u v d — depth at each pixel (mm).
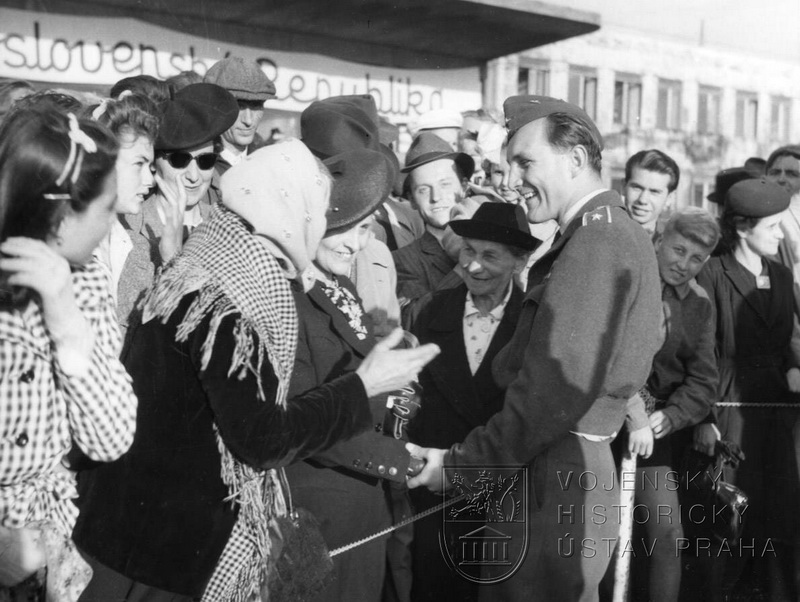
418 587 2740
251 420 1839
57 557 1841
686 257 3074
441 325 2875
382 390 2051
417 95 4336
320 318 2379
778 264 3691
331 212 2422
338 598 2402
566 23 4188
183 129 2727
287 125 4062
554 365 2277
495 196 3779
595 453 2418
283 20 3961
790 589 3451
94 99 2500
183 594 1921
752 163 4438
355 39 4125
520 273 3021
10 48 3615
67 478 1886
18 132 1667
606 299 2283
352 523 2400
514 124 2521
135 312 2021
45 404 1753
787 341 3637
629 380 2375
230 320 1847
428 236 3551
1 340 1708
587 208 2418
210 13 3871
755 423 3553
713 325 3186
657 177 3525
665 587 3135
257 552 1975
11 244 1657
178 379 1879
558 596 2445
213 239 1950
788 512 3527
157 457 1904
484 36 4184
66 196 1670
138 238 2691
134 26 3795
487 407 2789
